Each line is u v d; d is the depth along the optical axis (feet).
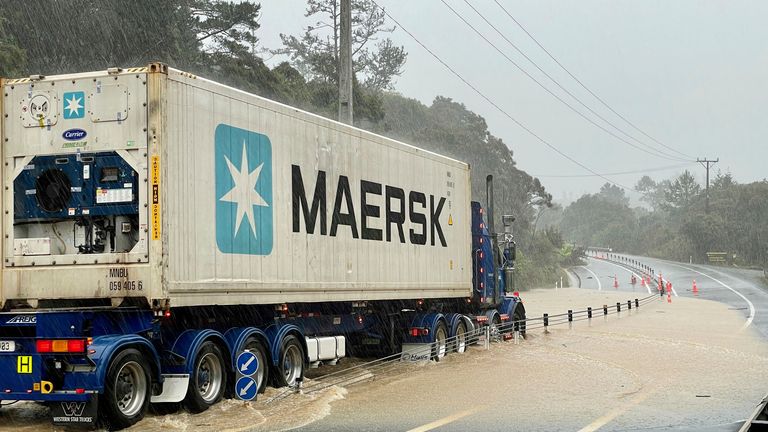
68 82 39.06
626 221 562.25
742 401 45.78
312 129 50.19
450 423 38.75
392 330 64.13
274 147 46.21
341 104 78.48
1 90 39.91
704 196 428.97
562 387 51.13
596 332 94.89
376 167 58.08
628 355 70.23
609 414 41.29
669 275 274.98
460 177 73.46
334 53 252.01
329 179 51.90
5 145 39.75
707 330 99.30
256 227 44.19
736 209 386.52
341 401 45.52
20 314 36.78
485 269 79.36
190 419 39.17
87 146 38.55
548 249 307.37
